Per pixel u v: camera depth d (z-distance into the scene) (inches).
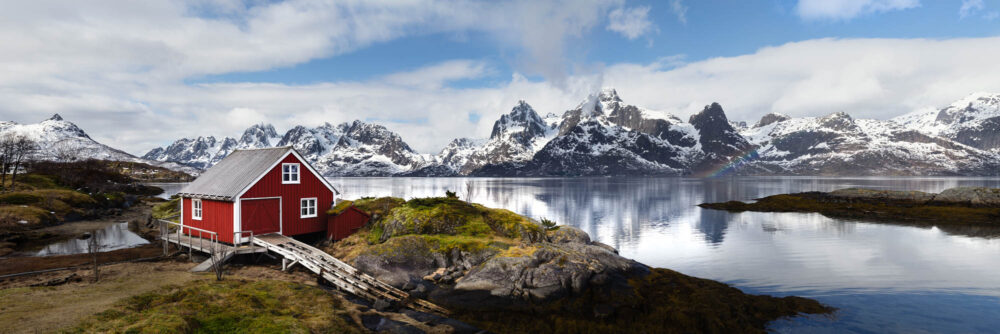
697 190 6392.7
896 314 853.8
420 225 1321.4
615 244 1699.1
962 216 2338.8
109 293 795.4
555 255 1040.8
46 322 618.2
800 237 1843.0
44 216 2014.0
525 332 751.1
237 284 885.8
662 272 1130.7
